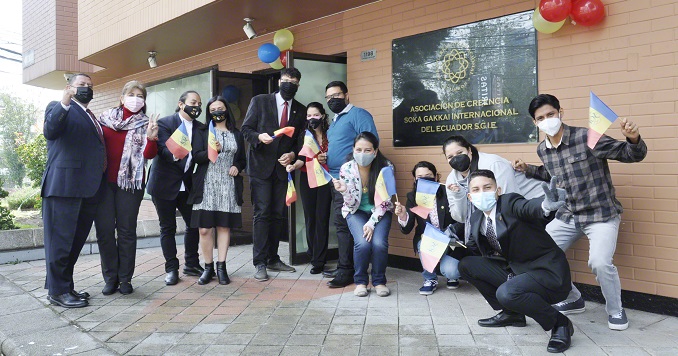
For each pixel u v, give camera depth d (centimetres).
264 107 554
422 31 562
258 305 456
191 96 517
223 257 536
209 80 777
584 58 450
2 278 572
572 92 457
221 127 536
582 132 389
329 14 670
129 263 497
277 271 585
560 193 318
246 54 812
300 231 630
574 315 420
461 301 460
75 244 480
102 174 469
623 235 432
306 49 707
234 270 593
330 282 512
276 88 787
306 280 545
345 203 487
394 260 595
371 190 483
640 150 358
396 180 584
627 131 350
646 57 417
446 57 542
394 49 587
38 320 424
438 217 475
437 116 550
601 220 385
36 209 1364
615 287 382
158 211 535
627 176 429
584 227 394
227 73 743
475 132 521
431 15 554
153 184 521
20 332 397
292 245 615
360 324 402
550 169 408
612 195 391
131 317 428
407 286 514
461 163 422
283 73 544
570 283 353
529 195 439
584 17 436
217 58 874
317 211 568
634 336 370
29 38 1252
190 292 502
